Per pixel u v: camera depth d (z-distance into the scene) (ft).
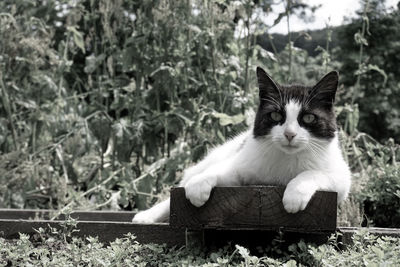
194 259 3.69
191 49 6.22
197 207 3.61
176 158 5.75
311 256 3.51
